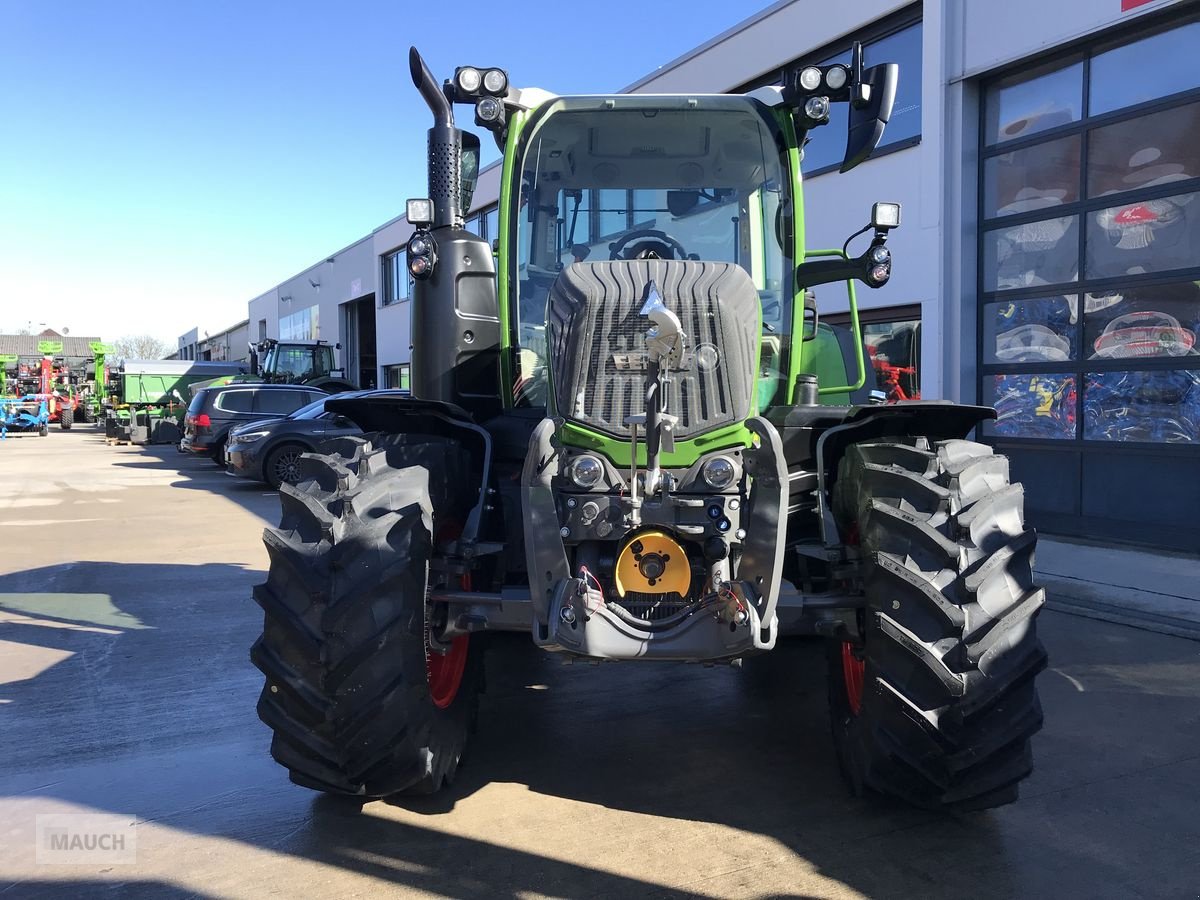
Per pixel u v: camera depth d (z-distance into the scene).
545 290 3.84
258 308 43.84
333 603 2.75
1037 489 8.40
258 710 2.93
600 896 2.59
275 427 13.23
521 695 4.39
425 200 3.56
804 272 3.78
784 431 3.56
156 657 4.97
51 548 8.43
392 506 2.88
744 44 11.27
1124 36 7.53
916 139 9.16
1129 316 7.61
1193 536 7.17
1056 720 3.93
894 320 9.72
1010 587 2.80
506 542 3.38
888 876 2.69
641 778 3.40
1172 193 7.25
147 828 3.00
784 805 3.17
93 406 41.75
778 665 4.87
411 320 3.89
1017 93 8.46
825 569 3.44
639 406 2.84
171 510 11.17
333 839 2.92
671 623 2.71
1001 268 8.71
